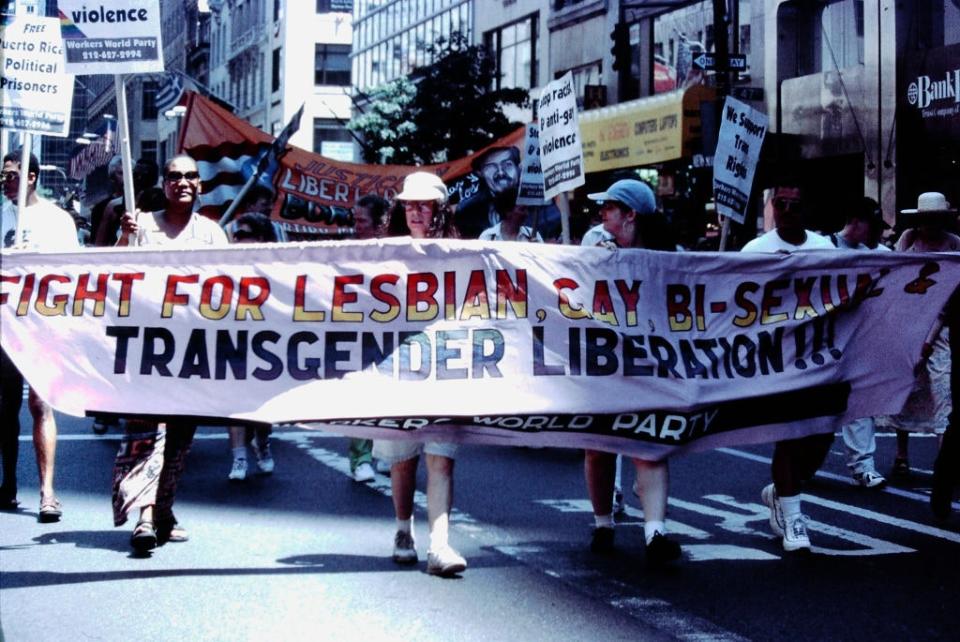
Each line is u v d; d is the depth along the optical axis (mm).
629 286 6199
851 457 9062
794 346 6473
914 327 6590
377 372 5938
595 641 4996
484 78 34188
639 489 6348
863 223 9188
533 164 11953
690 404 6191
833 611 5492
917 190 22188
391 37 51969
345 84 62750
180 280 5848
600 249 6168
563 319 6090
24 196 7871
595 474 6578
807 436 6641
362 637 5027
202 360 5855
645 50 31094
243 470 8961
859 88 23328
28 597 5609
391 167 15883
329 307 5926
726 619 5340
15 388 7770
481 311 6023
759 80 26016
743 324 6406
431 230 6363
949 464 7152
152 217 6926
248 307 5879
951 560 6555
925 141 21984
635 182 6797
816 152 24453
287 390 5887
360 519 7500
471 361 6004
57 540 6836
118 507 6375
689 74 28844
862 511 8031
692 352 6289
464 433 6023
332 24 62312
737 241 21016
